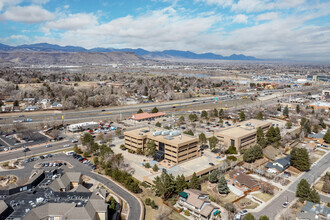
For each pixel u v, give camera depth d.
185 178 125.38
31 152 163.00
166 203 109.69
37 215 83.31
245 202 113.62
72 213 83.25
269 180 136.38
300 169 148.38
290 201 114.94
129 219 96.50
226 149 174.62
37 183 111.69
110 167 139.00
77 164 146.75
